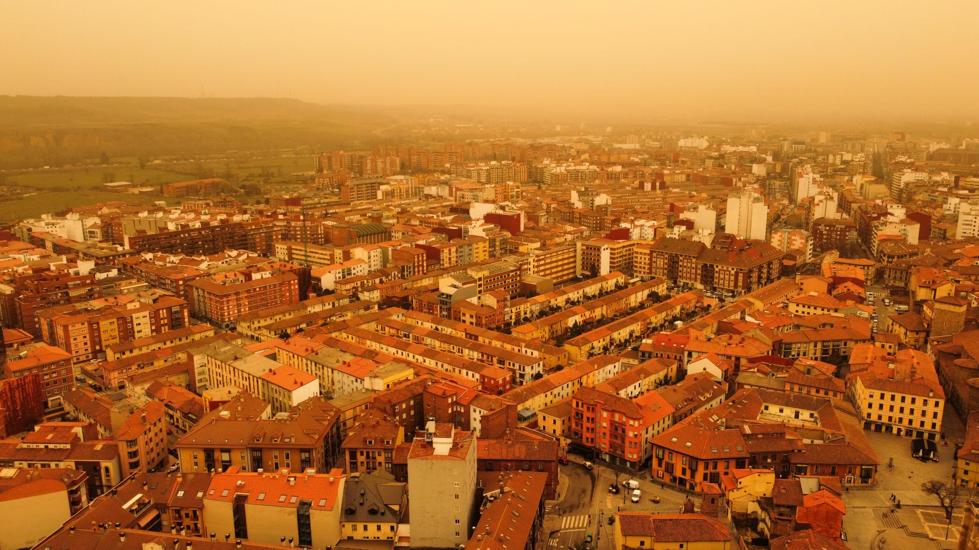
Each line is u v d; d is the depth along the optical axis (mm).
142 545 188250
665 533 199000
